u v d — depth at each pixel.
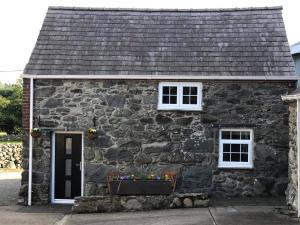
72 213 12.45
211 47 15.30
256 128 14.41
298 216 10.86
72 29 15.94
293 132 11.64
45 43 15.37
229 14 16.50
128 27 16.11
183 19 16.44
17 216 12.16
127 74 14.40
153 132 14.46
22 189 14.37
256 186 14.30
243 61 14.76
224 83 14.49
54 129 14.52
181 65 14.69
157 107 14.48
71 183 14.75
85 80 14.55
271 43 15.30
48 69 14.56
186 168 14.39
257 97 14.45
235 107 14.46
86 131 14.49
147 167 14.41
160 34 15.84
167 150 14.43
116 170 14.42
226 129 14.51
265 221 10.41
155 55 15.06
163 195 12.95
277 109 14.39
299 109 11.00
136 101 14.52
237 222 10.33
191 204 12.63
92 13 16.62
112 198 12.62
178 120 14.48
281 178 14.32
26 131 14.48
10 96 37.53
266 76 14.22
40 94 14.55
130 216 11.65
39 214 12.53
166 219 10.97
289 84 14.39
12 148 27.41
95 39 15.62
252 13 16.42
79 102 14.55
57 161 14.77
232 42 15.42
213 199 14.05
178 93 14.52
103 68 14.62
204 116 14.46
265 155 14.35
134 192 13.22
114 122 14.52
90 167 14.42
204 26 16.11
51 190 14.65
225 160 14.54
